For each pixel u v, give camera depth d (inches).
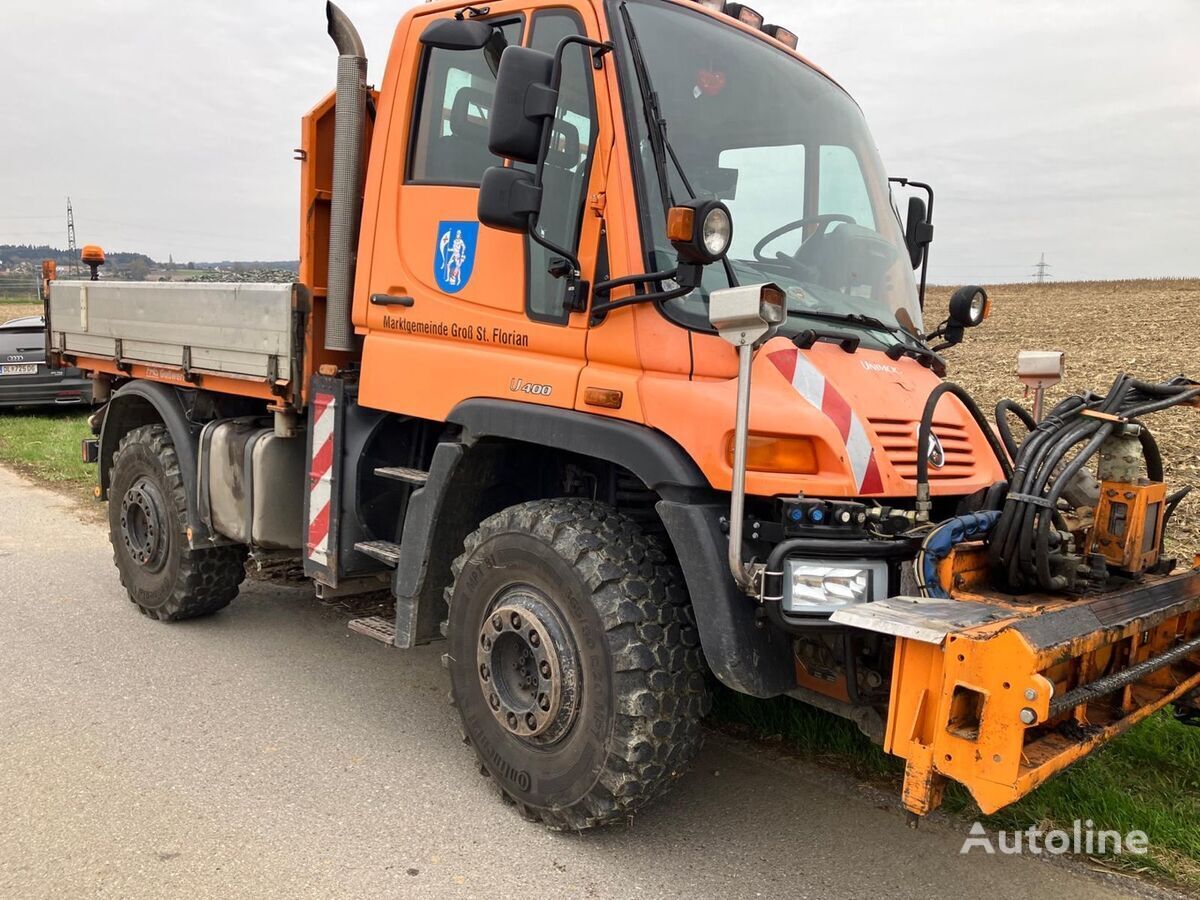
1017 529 118.5
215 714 171.6
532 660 135.8
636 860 128.6
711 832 136.8
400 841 130.7
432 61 157.0
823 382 126.2
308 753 157.2
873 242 162.1
